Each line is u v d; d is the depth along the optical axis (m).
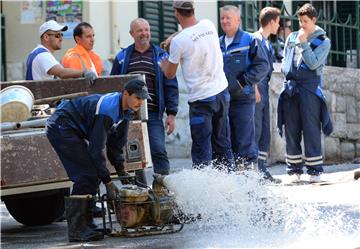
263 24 23.52
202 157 17.73
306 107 23.06
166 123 19.44
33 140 15.58
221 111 17.92
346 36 34.28
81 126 14.91
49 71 18.55
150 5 30.41
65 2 28.77
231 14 19.30
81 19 28.53
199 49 17.50
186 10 17.55
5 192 15.49
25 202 18.83
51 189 16.39
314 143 23.09
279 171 26.44
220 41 19.59
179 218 15.63
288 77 23.34
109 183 15.01
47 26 19.47
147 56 19.47
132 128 16.56
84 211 15.11
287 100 23.38
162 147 19.20
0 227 18.86
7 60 29.53
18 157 15.49
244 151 19.39
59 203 18.86
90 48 20.28
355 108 30.83
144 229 15.38
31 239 16.42
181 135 29.77
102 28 28.66
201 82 17.64
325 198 19.19
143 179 16.75
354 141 30.75
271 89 28.09
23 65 29.38
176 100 19.34
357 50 34.28
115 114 14.65
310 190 20.86
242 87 19.19
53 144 15.02
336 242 14.22
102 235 15.23
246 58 19.27
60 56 28.48
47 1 29.05
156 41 30.75
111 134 15.29
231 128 19.44
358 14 34.38
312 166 23.09
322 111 23.23
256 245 14.12
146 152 16.70
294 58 23.23
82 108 14.88
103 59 28.56
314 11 22.98
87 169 15.04
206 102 17.66
